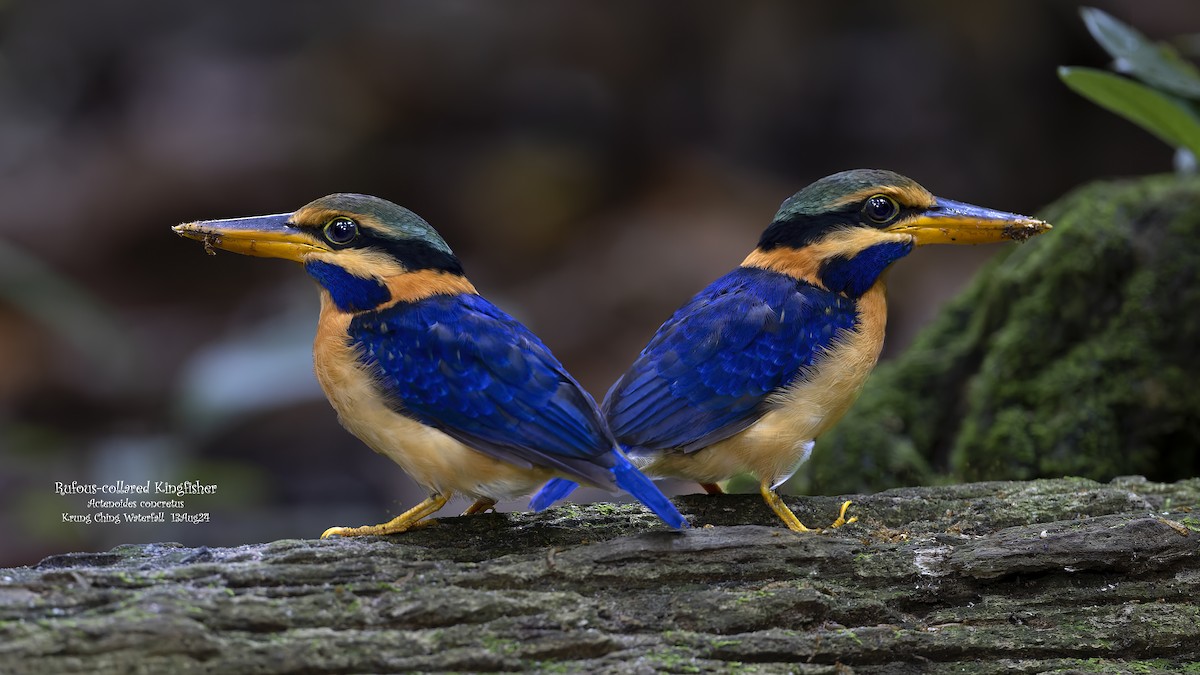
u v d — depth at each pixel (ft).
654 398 26.48
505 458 24.61
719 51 72.84
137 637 20.21
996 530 26.43
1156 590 24.48
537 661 21.62
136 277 65.46
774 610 23.02
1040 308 37.37
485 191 69.10
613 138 71.51
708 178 69.67
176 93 69.51
